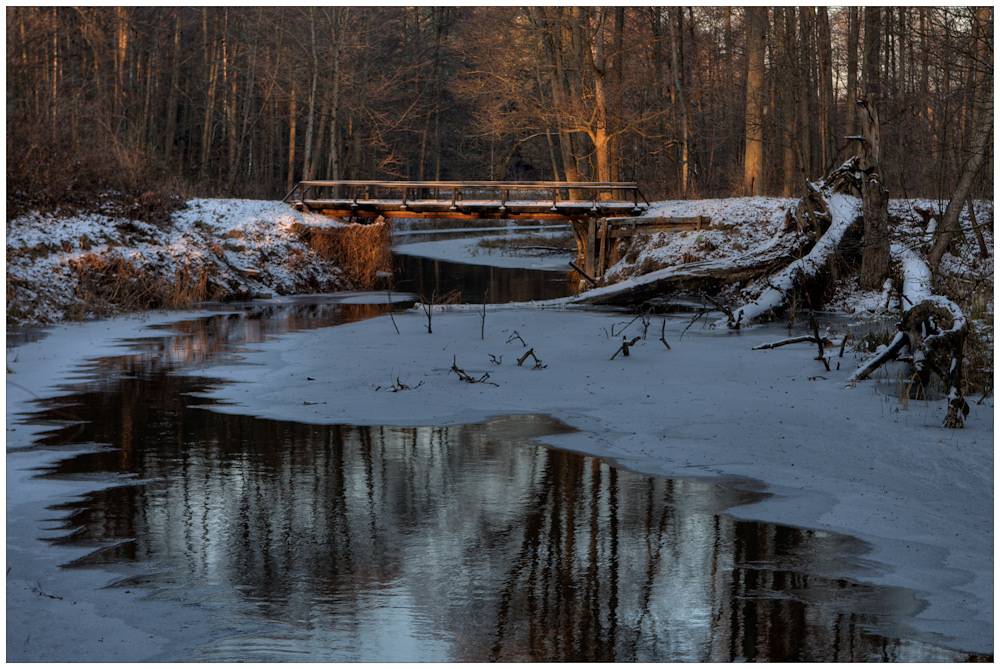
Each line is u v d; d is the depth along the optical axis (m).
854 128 35.69
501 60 38.47
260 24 50.22
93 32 43.25
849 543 6.84
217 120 57.22
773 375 13.97
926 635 5.32
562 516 7.47
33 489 8.13
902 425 10.49
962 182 21.09
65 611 5.59
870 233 22.78
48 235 23.25
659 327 20.19
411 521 7.34
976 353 13.13
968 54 18.94
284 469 8.86
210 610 5.65
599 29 37.19
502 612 5.64
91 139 31.61
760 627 5.42
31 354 15.90
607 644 5.20
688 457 9.31
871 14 34.06
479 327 19.95
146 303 23.70
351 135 57.00
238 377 13.78
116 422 10.79
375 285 32.84
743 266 24.23
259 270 28.48
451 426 10.72
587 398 12.28
